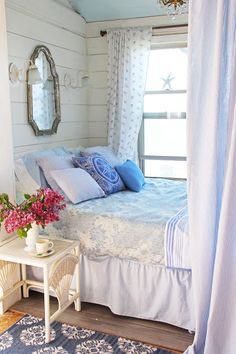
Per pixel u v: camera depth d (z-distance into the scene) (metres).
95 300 2.62
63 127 3.82
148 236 2.38
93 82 4.26
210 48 1.81
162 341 2.25
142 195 3.18
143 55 3.92
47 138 3.56
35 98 3.32
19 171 2.88
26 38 3.19
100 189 3.09
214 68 1.78
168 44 3.97
